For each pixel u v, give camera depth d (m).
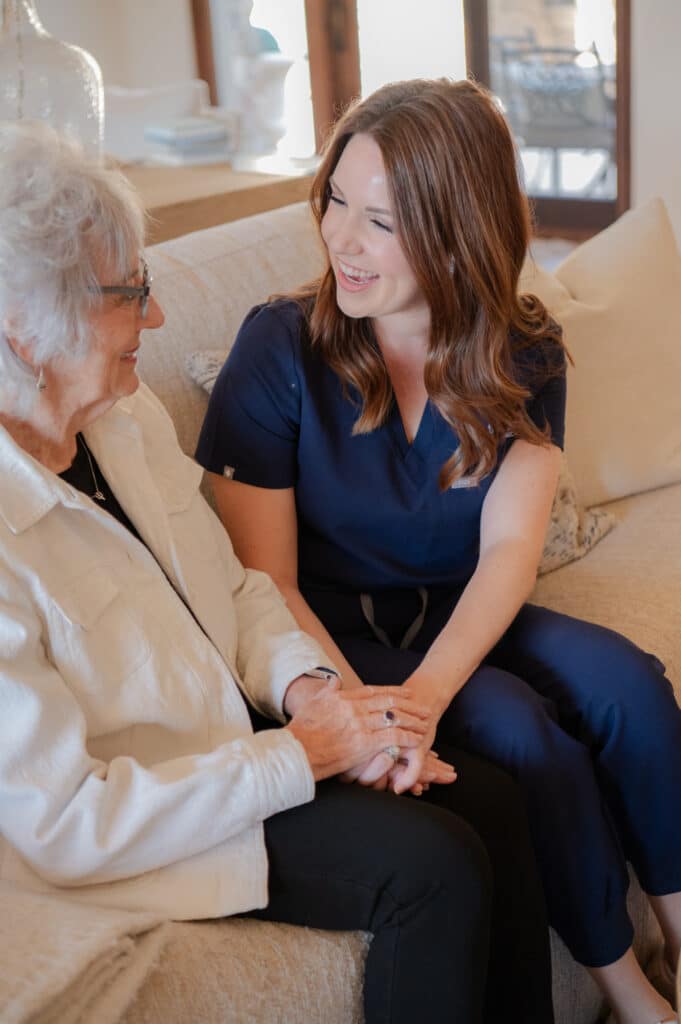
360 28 6.13
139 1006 1.12
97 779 1.23
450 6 5.96
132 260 1.31
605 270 2.39
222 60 6.39
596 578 2.05
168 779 1.25
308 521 1.74
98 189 1.27
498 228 1.59
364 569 1.74
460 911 1.26
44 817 1.20
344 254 1.57
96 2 6.05
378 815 1.30
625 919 1.53
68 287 1.25
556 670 1.66
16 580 1.26
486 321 1.62
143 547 1.39
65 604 1.28
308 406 1.67
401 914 1.27
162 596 1.40
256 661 1.54
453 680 1.55
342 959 1.29
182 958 1.18
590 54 5.73
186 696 1.37
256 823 1.30
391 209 1.53
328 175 1.63
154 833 1.24
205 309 1.99
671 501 2.32
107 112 3.51
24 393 1.31
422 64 6.14
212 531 1.58
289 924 1.32
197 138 3.30
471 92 1.58
